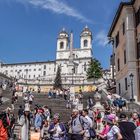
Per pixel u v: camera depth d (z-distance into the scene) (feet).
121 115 32.12
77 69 451.94
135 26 111.34
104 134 34.88
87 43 476.13
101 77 288.92
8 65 499.92
